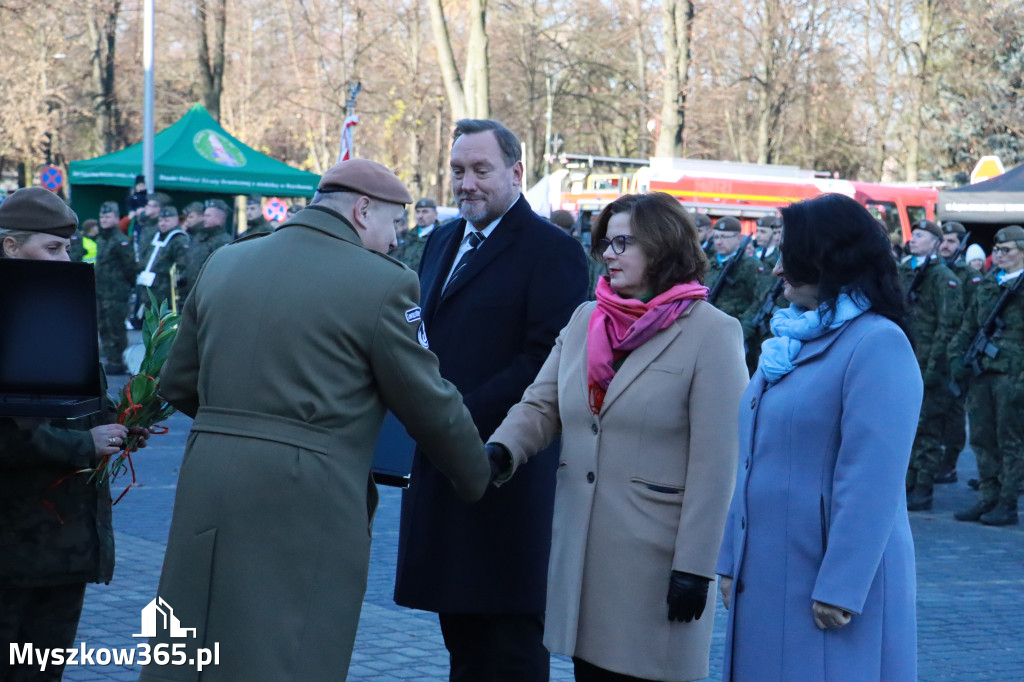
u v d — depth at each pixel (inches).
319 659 111.9
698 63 1408.7
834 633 112.7
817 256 116.5
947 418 420.2
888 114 1466.5
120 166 847.1
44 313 133.9
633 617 129.6
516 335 154.5
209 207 572.4
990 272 358.6
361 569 115.5
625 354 134.3
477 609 152.3
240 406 113.4
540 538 155.0
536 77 1643.7
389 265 117.3
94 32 1514.5
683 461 130.8
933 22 1355.8
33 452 133.9
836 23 1331.2
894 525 117.1
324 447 112.7
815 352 117.0
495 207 156.1
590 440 133.5
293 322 113.0
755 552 117.6
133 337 723.4
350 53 1656.0
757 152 1466.5
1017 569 289.4
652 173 864.9
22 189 143.2
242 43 1856.5
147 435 148.6
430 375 117.7
